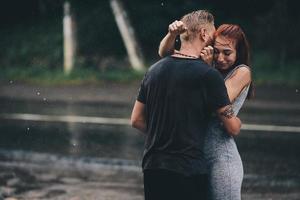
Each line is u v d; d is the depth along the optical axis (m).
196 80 7.53
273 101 30.36
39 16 50.88
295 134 21.62
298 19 44.44
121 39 45.84
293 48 43.34
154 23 47.72
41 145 19.42
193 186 7.52
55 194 13.67
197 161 7.51
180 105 7.52
